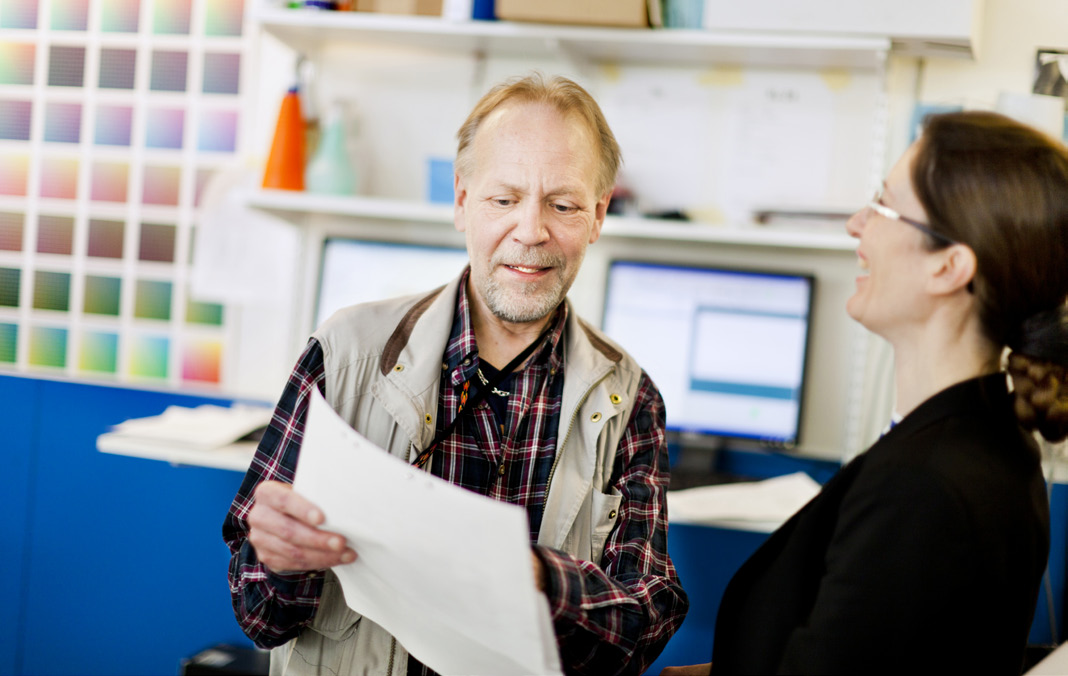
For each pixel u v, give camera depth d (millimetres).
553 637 835
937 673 783
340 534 900
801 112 2191
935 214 865
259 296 2434
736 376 2186
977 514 782
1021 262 828
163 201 2486
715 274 2199
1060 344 836
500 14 1992
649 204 2270
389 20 2111
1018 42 2070
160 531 2477
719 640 1000
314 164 2238
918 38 1882
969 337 881
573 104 1129
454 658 959
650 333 2229
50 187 2535
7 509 2543
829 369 2201
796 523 958
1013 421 858
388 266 2354
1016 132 862
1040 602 2066
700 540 2311
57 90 2521
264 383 2459
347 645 1085
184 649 2471
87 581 2516
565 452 1146
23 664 2543
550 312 1142
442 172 2215
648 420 1230
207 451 1928
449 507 795
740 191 2229
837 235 1983
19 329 2566
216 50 2441
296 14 2135
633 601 1014
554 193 1093
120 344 2523
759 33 1955
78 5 2494
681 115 2248
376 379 1116
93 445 2500
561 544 1110
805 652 823
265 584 1019
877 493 821
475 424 1141
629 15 1939
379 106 2377
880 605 789
